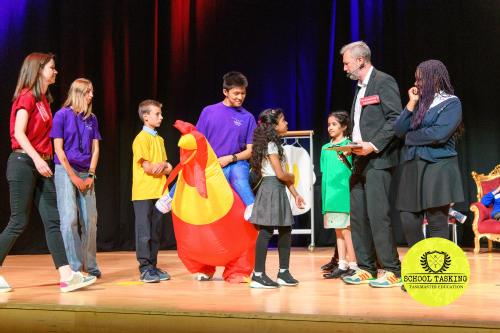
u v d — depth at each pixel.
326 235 6.63
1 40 6.45
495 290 3.04
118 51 6.78
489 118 6.32
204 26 6.85
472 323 2.14
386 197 3.30
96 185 6.63
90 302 2.73
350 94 6.54
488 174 6.28
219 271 4.25
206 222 3.56
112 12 6.77
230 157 3.68
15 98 3.20
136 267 4.69
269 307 2.54
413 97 3.08
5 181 6.35
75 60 6.63
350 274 3.70
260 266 3.31
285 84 6.74
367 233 3.45
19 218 3.13
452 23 6.38
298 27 6.73
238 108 3.82
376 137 3.24
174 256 5.73
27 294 3.05
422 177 3.02
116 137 6.74
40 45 6.56
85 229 3.90
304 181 6.25
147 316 2.50
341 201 3.96
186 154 3.55
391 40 6.52
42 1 6.58
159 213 3.88
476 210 5.78
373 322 2.25
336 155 4.09
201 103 6.82
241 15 6.82
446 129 2.93
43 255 6.16
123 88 6.78
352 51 3.42
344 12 6.62
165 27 6.88
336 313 2.36
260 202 3.33
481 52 6.33
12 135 3.18
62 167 3.82
